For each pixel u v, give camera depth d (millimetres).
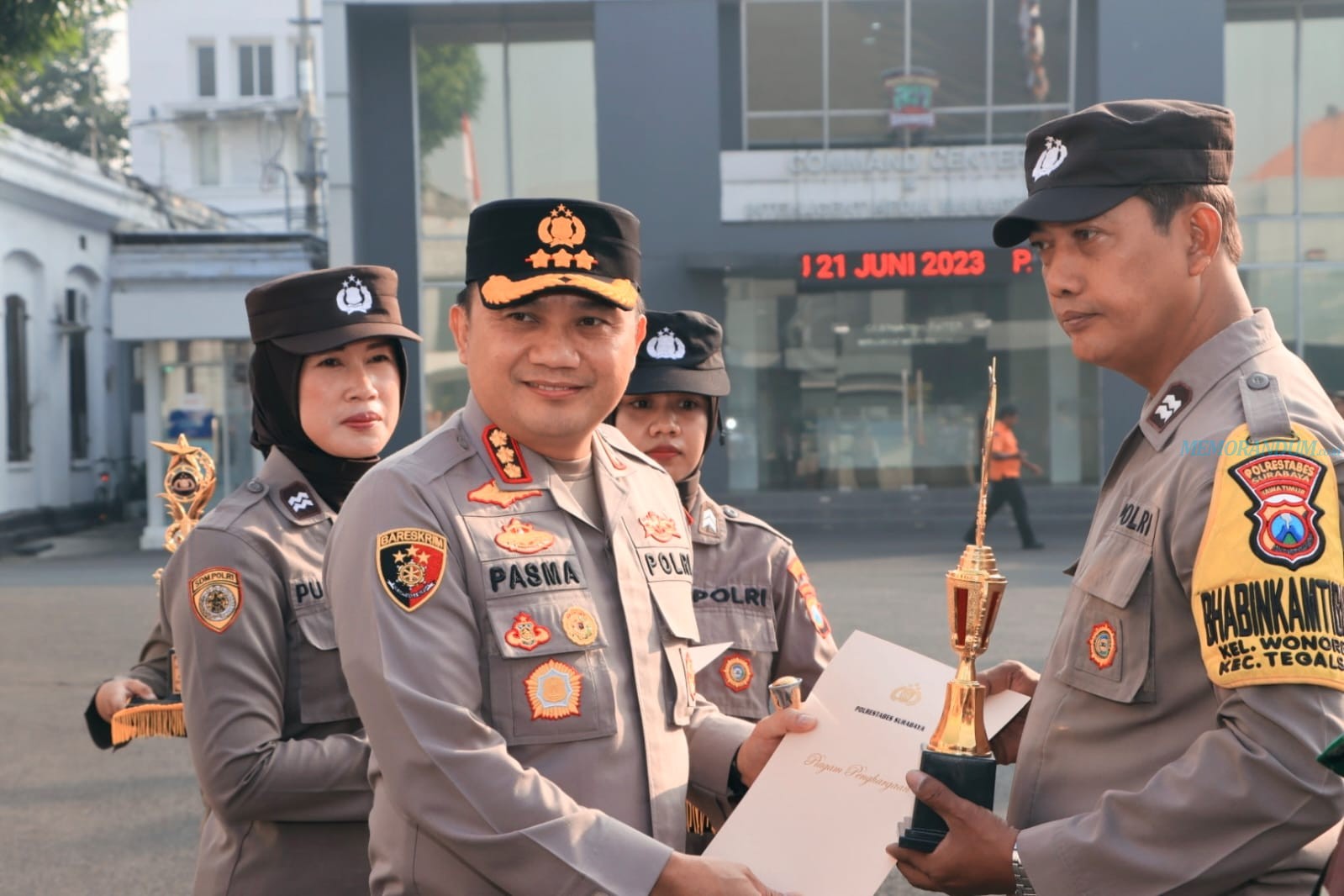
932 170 16922
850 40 17203
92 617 10648
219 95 37219
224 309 17141
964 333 18047
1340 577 1666
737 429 18109
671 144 16938
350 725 2555
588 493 2092
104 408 21844
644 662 1997
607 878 1736
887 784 2000
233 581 2447
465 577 1896
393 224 17328
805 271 16844
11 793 5562
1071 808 1872
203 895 2486
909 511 17672
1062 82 17156
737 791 2215
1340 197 17188
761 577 3102
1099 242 1899
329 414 2676
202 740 2393
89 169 20328
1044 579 11383
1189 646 1786
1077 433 17922
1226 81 17219
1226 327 1909
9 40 11914
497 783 1760
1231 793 1648
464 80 17516
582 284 1909
